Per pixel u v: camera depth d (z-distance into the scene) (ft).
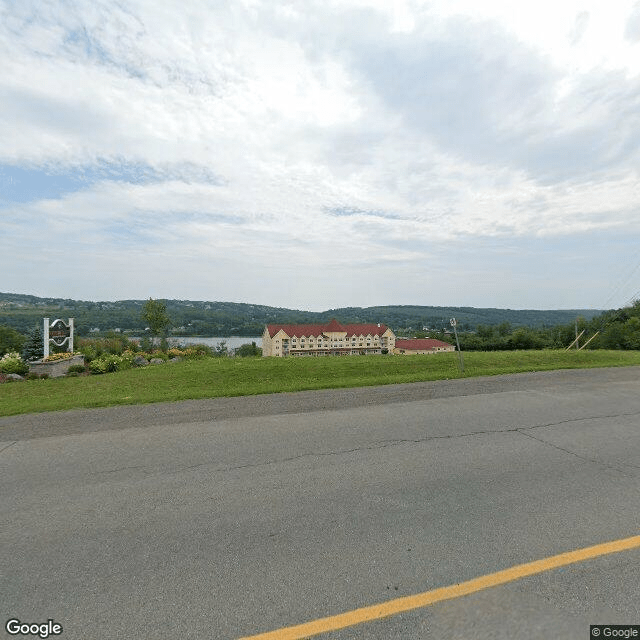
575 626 7.82
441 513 12.13
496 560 9.82
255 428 21.16
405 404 25.88
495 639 7.54
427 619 8.05
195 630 7.87
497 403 25.91
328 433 20.13
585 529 11.14
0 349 124.67
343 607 8.39
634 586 8.88
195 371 45.16
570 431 20.08
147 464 16.43
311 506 12.73
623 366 42.06
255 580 9.25
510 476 14.76
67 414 24.58
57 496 13.69
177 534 11.25
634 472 15.06
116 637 7.73
